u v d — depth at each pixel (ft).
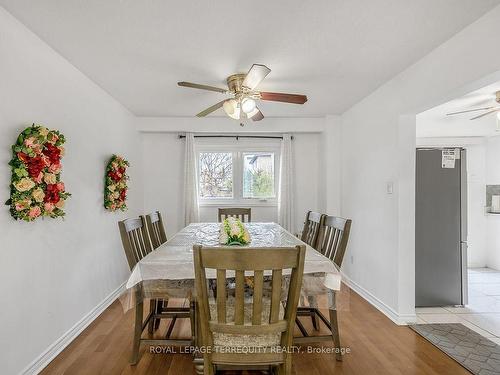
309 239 9.18
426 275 10.28
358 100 11.52
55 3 5.50
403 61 8.01
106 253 10.36
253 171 15.37
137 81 9.38
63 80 7.77
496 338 8.07
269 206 15.26
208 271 5.82
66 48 7.24
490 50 5.81
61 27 6.31
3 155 5.73
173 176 14.85
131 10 5.70
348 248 12.78
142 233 7.96
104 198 10.17
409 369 6.66
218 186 15.31
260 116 9.56
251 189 15.37
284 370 4.87
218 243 7.53
